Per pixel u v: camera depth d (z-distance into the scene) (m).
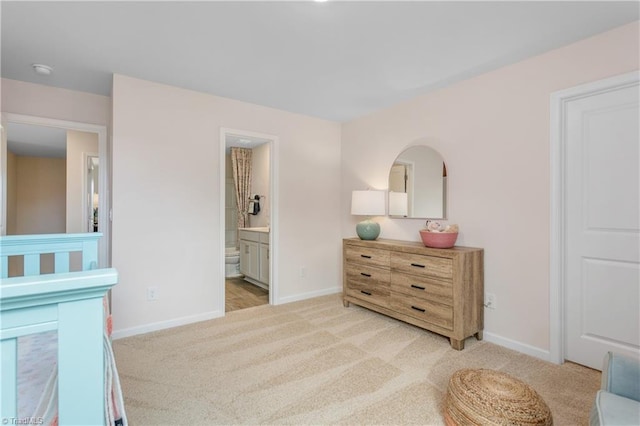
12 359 0.60
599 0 1.70
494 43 2.16
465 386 1.52
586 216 2.17
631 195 1.99
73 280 0.61
